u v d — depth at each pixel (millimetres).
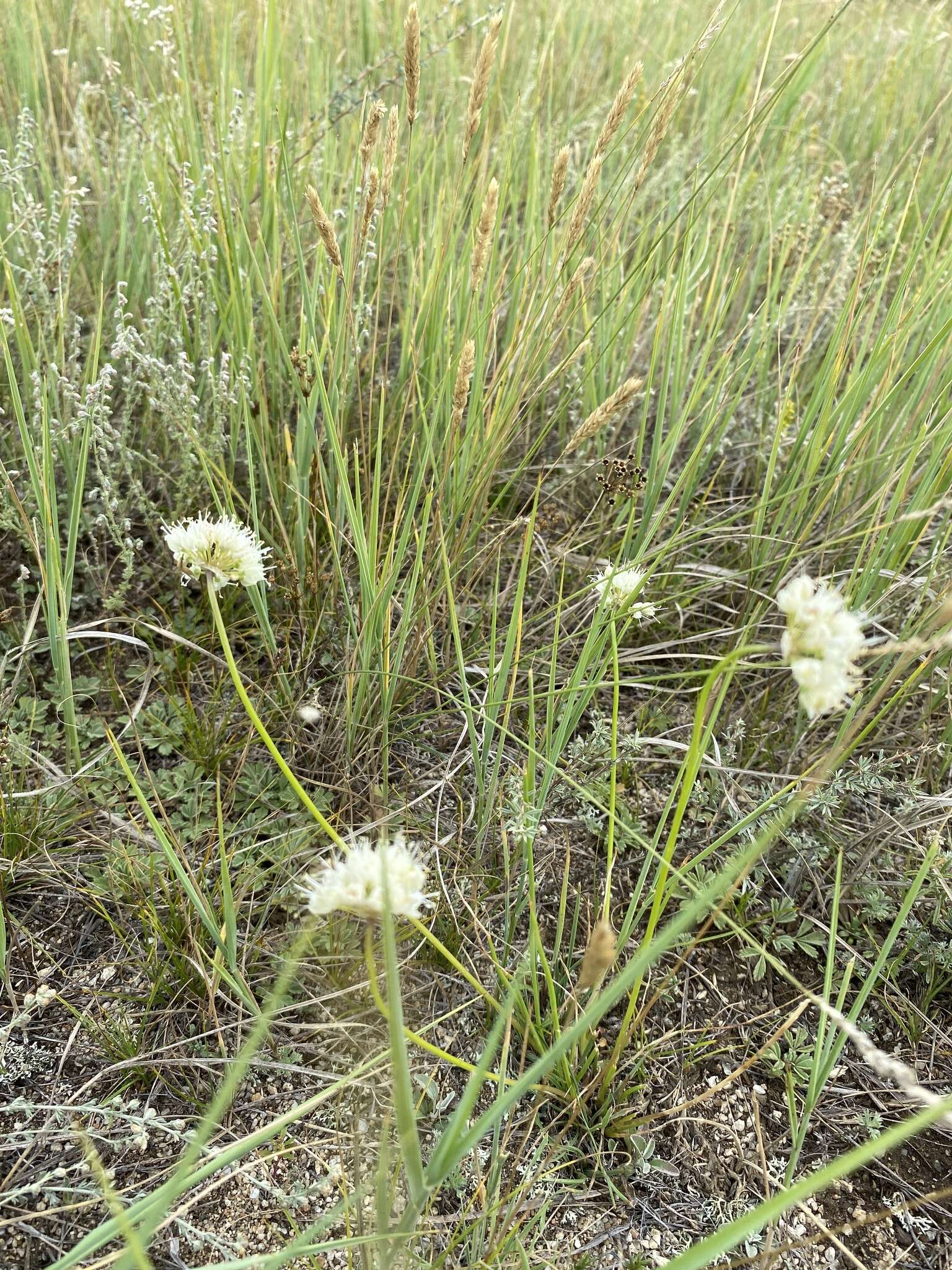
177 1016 291
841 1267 263
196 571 234
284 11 561
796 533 425
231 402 392
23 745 321
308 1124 272
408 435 430
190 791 343
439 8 705
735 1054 305
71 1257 174
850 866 350
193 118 487
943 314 458
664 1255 260
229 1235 250
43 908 312
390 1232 198
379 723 350
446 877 327
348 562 412
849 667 173
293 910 307
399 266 509
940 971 327
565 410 476
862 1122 292
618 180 382
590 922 320
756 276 517
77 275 488
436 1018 299
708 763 345
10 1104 255
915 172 545
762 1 905
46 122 575
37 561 404
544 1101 281
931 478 384
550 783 307
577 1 787
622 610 303
